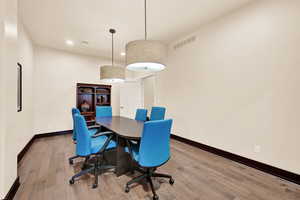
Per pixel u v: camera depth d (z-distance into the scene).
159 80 4.59
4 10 1.46
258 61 2.30
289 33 2.00
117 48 4.38
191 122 3.51
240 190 1.79
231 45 2.67
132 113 5.62
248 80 2.43
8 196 1.53
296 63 1.94
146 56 1.69
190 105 3.54
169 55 4.17
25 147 2.99
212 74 3.01
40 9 2.50
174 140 3.93
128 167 2.21
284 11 2.04
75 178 2.03
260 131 2.28
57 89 4.38
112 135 2.04
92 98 5.10
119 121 2.84
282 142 2.05
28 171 2.21
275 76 2.12
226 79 2.75
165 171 2.25
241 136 2.52
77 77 4.75
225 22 2.77
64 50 4.50
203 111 3.21
